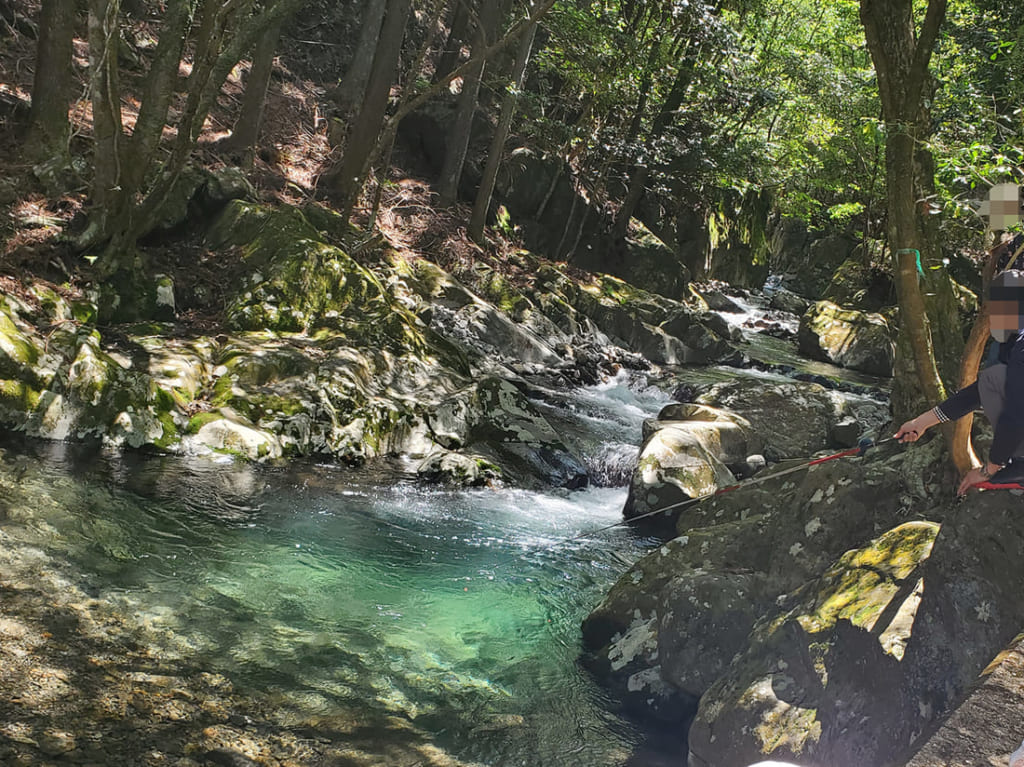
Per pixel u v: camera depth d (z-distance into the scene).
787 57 20.67
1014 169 5.15
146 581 5.23
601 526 7.90
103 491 6.46
